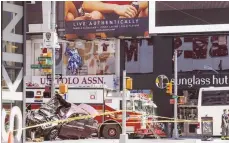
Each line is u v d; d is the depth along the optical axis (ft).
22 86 49.70
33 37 146.92
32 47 147.74
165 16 143.74
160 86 141.79
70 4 147.43
